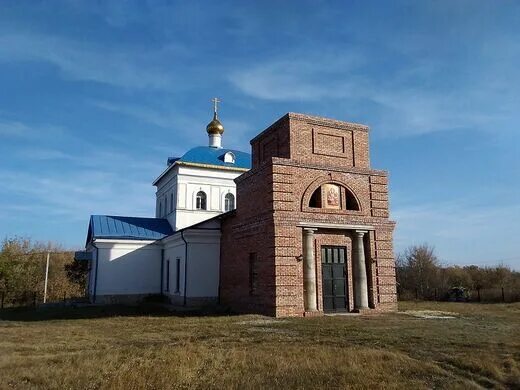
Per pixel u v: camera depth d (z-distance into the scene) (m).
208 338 13.51
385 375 8.77
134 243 33.03
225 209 37.25
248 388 7.93
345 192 22.44
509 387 8.36
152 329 15.78
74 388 8.09
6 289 34.69
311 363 9.64
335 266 21.66
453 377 8.82
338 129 23.03
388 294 22.16
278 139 22.91
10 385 8.22
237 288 24.22
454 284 44.09
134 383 8.27
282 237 20.22
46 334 14.90
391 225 22.94
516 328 15.41
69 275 40.09
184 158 36.97
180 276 28.23
